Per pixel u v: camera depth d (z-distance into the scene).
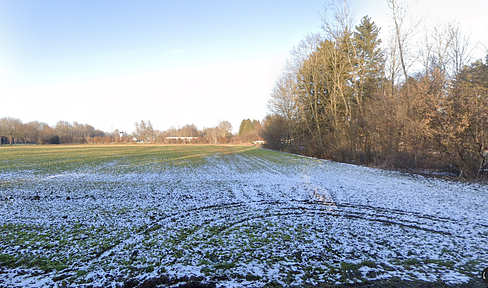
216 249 5.05
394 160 18.20
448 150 13.80
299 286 3.75
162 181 13.21
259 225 6.55
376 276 4.04
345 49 24.72
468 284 3.80
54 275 4.05
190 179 13.93
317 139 31.22
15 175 14.71
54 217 7.05
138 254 4.82
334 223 6.72
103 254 4.82
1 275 4.03
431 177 14.19
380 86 22.34
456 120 13.02
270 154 35.34
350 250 5.02
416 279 3.95
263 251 4.96
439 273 4.14
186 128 124.69
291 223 6.71
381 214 7.53
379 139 19.59
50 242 5.34
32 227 6.23
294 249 5.06
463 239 5.57
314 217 7.27
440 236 5.75
